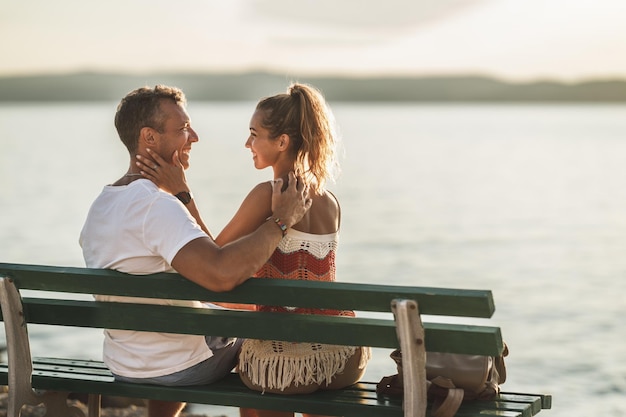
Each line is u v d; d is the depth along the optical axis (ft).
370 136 461.37
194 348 13.28
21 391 13.39
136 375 13.32
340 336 11.87
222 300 12.44
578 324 46.03
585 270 67.67
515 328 44.96
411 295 11.28
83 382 13.60
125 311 12.89
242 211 13.35
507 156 274.77
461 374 12.01
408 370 11.40
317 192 13.80
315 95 13.88
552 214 115.65
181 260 12.30
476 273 67.05
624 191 152.35
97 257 13.23
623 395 31.60
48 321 13.38
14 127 581.12
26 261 70.08
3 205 116.98
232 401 12.98
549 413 29.19
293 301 12.09
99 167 201.26
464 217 111.55
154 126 13.48
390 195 144.15
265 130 13.73
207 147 315.78
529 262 72.79
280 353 12.89
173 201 12.78
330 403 12.52
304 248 13.48
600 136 471.21
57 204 119.34
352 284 11.69
